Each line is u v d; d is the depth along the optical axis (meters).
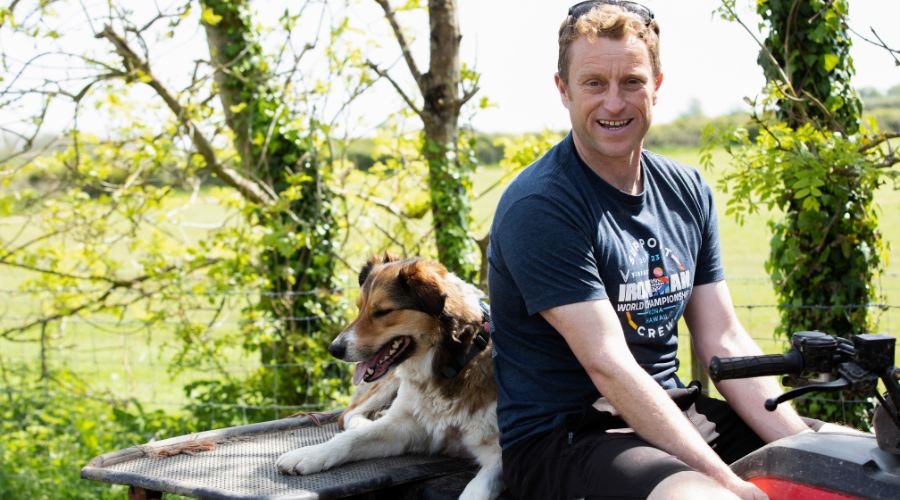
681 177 2.74
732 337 2.75
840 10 4.89
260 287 6.81
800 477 2.04
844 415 4.90
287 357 6.78
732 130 4.75
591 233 2.45
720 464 2.19
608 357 2.32
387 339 3.22
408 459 3.10
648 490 2.11
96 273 6.99
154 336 7.98
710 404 2.75
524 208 2.46
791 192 4.85
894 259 11.41
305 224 6.57
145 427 6.46
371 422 3.17
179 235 7.77
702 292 2.80
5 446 6.09
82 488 5.63
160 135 6.45
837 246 5.09
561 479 2.38
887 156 4.67
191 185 6.84
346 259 7.10
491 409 3.03
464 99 6.52
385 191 7.09
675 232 2.64
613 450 2.28
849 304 5.13
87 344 9.22
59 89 6.34
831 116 5.03
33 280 7.02
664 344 2.62
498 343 2.69
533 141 6.67
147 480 2.80
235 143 6.98
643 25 2.53
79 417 6.46
